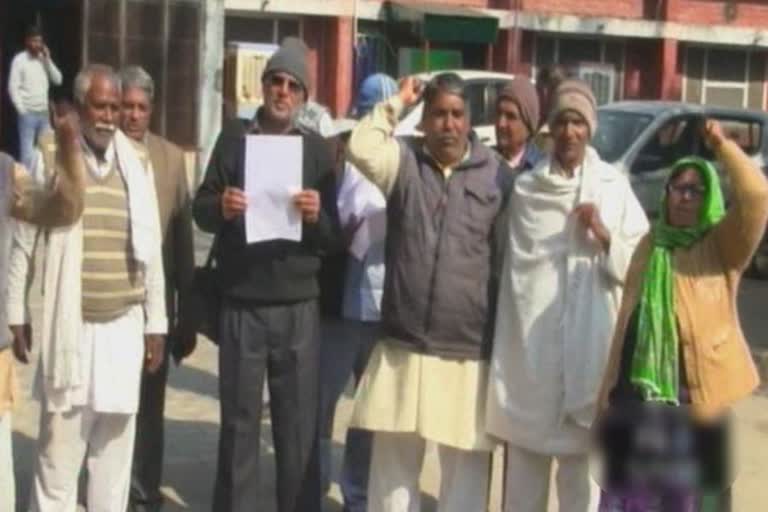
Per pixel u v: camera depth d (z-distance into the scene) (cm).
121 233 729
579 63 3216
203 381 1114
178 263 801
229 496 745
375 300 786
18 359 728
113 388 728
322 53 2948
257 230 714
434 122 694
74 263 716
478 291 697
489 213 698
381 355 707
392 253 703
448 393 700
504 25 3067
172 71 2395
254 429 744
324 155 732
